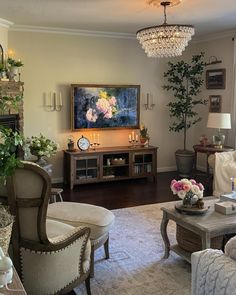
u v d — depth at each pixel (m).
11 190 1.92
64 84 5.81
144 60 6.38
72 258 2.23
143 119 6.53
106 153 5.75
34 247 2.05
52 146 4.39
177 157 6.37
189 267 2.97
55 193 3.46
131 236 3.63
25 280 2.11
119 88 6.11
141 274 2.85
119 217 4.21
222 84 6.19
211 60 6.42
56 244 2.09
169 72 6.32
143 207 4.61
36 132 5.70
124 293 2.57
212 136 6.30
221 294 1.65
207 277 1.76
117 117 6.16
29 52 5.50
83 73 5.93
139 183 5.93
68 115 5.89
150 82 6.50
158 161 6.80
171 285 2.68
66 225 2.61
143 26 5.40
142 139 6.25
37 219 2.00
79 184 5.77
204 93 6.66
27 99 5.57
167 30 3.57
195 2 3.96
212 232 2.59
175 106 6.36
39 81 5.62
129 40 6.21
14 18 4.82
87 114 5.91
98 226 2.74
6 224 1.64
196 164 6.82
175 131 6.74
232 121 5.97
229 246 1.79
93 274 2.80
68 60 5.79
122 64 6.21
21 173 1.91
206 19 4.91
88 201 4.88
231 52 5.96
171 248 3.08
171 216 2.96
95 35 5.92
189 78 6.28
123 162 5.95
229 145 6.09
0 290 1.37
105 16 4.69
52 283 2.14
